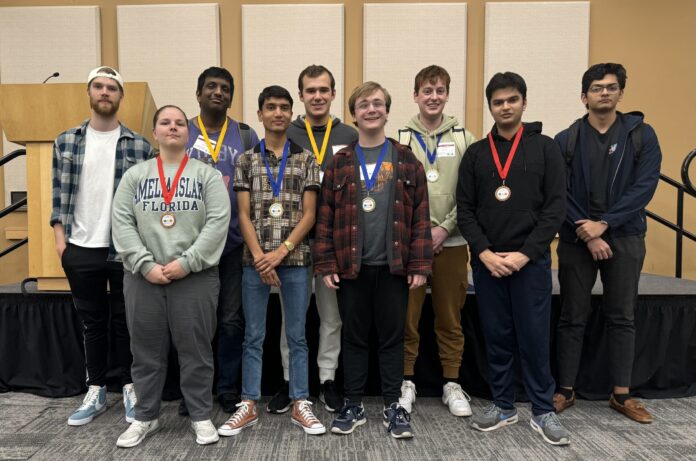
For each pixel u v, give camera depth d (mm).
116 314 2271
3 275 4148
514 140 2055
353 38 4188
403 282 2096
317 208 2170
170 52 4145
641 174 2193
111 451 1916
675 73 4172
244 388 2150
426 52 4145
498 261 1979
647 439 2021
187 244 1951
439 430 2111
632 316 2271
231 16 4180
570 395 2350
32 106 2402
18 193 4191
